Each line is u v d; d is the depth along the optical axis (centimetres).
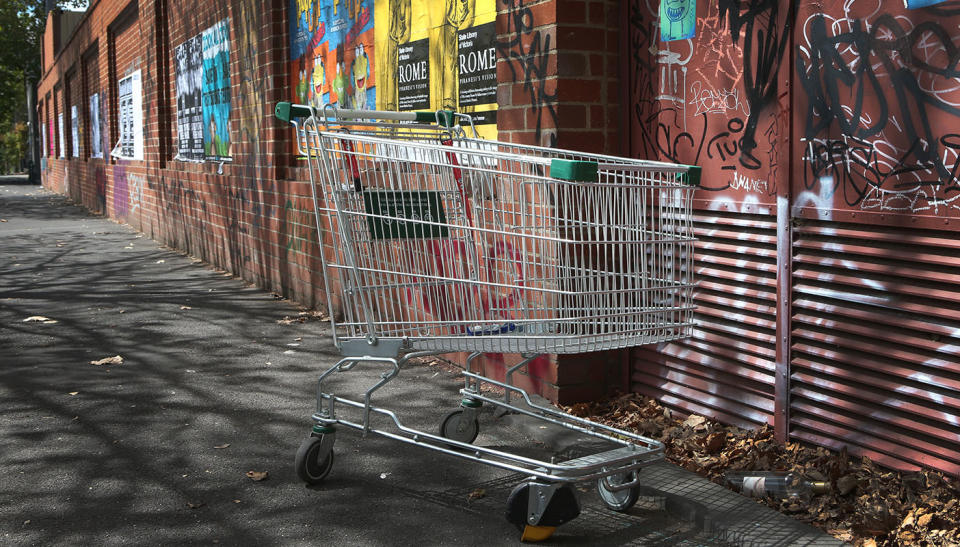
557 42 541
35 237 1859
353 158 425
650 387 555
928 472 383
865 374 414
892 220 394
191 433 529
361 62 834
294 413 570
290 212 979
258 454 492
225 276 1216
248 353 744
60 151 4022
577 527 393
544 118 556
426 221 427
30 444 509
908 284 391
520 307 409
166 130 1678
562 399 562
